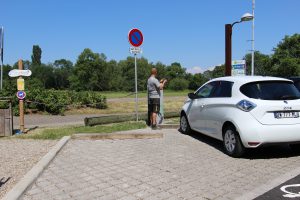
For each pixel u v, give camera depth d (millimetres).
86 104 21953
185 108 10969
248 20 13742
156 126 12164
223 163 7656
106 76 102812
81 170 7148
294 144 8328
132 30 13000
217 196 5629
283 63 64312
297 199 5523
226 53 14078
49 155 8141
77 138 10555
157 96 12008
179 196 5633
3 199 5316
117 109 22812
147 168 7258
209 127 9375
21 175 6785
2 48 20578
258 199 5516
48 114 19938
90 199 5539
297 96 8117
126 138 10562
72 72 106562
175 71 101188
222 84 9156
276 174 6828
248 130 7738
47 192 5867
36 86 21891
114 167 7355
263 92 8008
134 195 5691
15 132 12266
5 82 20703
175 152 8711
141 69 101250
